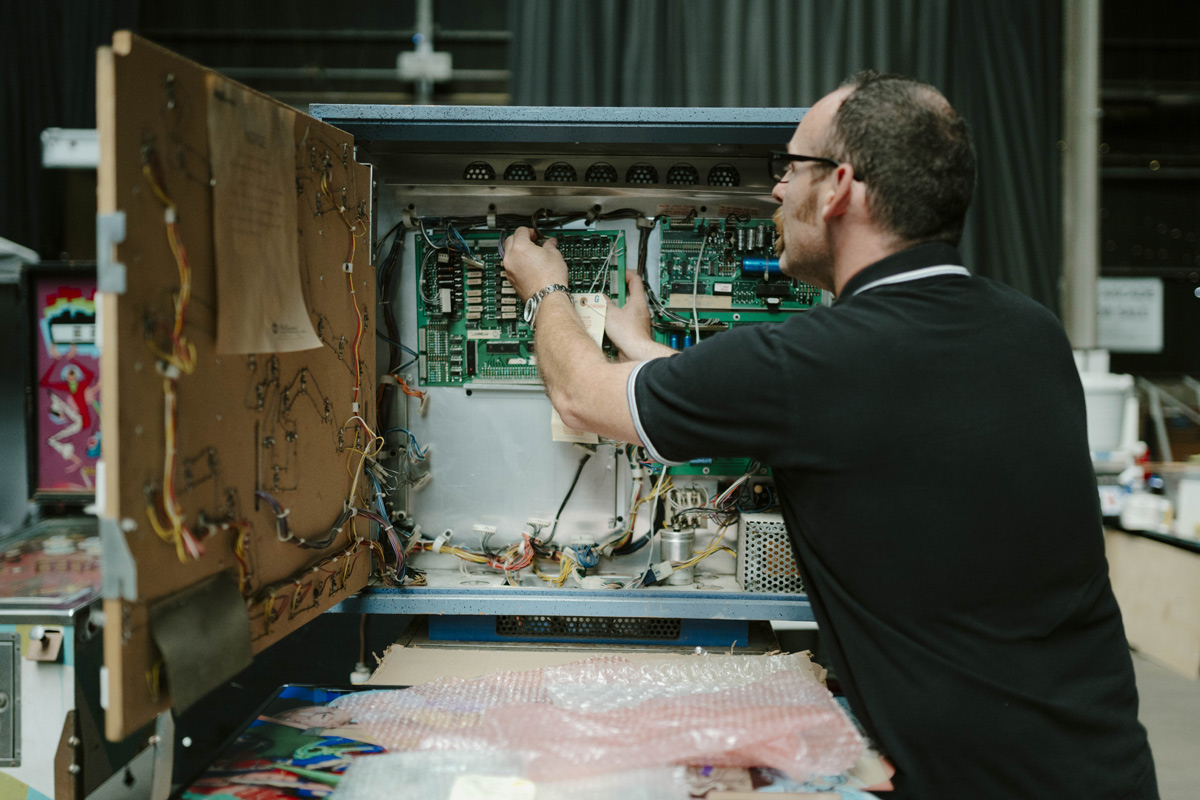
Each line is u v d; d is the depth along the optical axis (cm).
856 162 82
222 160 73
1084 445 78
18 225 284
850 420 73
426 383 133
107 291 59
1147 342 373
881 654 76
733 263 130
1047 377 76
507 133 115
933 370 73
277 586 86
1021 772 72
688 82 284
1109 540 252
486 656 118
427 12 309
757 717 82
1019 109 295
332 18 310
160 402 65
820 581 82
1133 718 78
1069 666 75
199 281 70
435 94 317
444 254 130
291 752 88
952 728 73
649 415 81
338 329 103
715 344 80
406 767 80
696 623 123
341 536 106
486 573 129
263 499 83
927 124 80
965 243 296
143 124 62
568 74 283
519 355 131
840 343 74
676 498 130
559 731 82
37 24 282
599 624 126
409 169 130
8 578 110
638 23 283
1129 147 374
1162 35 359
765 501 128
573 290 130
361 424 111
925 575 73
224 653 73
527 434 133
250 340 77
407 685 107
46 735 99
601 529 133
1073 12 301
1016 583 73
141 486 62
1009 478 72
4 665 98
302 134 90
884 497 74
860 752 79
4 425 146
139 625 63
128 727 62
